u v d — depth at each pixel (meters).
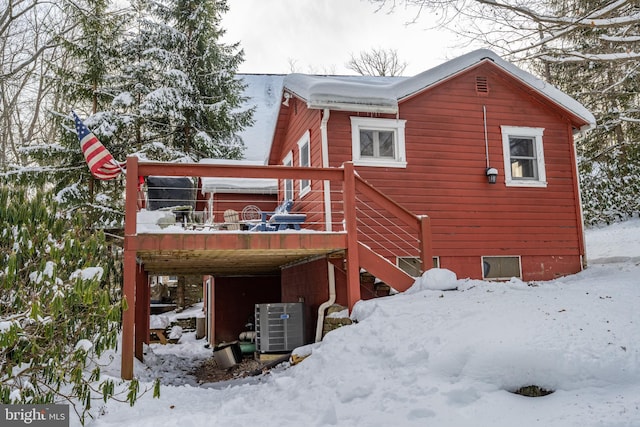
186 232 7.38
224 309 15.31
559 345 5.01
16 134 21.45
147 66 18.17
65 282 4.90
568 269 10.96
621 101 18.27
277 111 12.57
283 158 13.55
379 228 9.83
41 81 20.97
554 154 11.30
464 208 10.42
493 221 10.59
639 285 7.01
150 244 7.21
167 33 18.66
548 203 11.05
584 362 4.77
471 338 5.42
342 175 8.09
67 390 5.86
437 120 10.52
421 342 5.67
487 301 6.64
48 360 4.71
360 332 6.52
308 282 10.53
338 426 4.45
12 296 4.64
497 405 4.38
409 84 10.11
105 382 4.86
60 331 4.88
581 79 14.85
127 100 17.12
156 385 4.96
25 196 5.00
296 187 11.85
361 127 10.02
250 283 15.62
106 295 4.68
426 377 5.04
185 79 17.98
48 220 4.96
